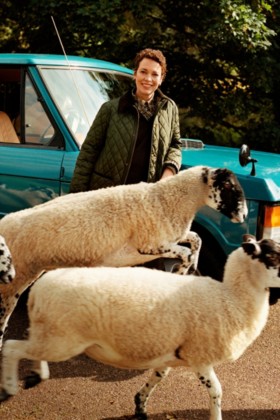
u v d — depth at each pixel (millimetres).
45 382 4293
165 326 3434
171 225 4160
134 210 4102
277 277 3592
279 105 10672
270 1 9961
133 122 4441
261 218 4934
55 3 9383
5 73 6156
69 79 5707
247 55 9938
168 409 3994
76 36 10242
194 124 10680
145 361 3510
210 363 3551
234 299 3617
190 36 10180
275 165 5645
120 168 4461
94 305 3377
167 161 4617
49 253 4070
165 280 3590
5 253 3545
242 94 10375
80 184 4559
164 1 10008
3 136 6008
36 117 5594
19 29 11102
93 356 3613
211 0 9211
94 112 5676
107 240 4055
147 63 4359
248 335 3643
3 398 3461
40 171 5422
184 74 10641
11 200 5590
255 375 4516
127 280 3508
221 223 4996
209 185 4180
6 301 4238
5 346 3484
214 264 5105
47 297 3418
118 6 9156
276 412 4008
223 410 3996
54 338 3400
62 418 3842
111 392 4195
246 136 10547
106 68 6191
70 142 5387
